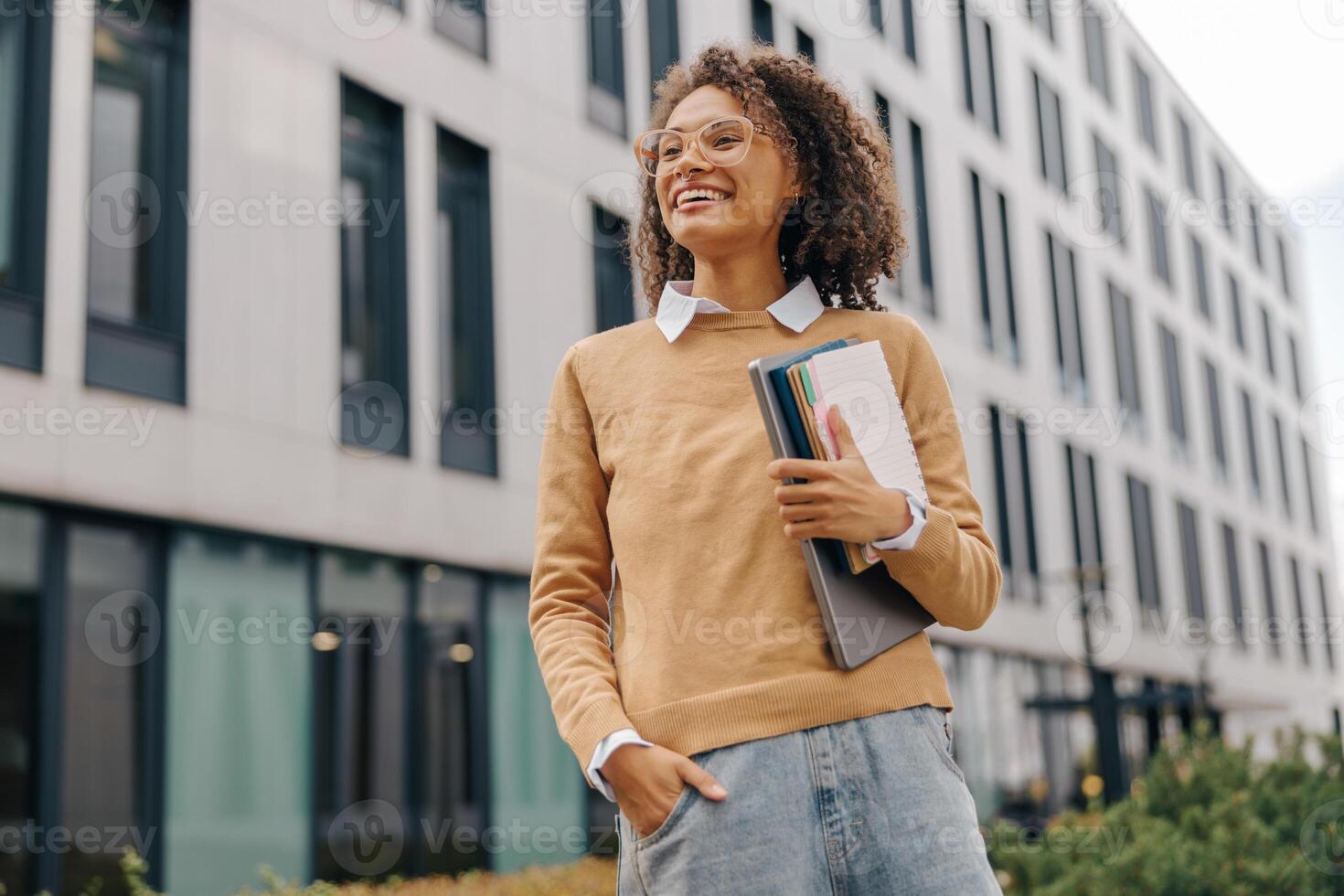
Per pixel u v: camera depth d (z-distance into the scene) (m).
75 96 7.43
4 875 6.73
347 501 8.66
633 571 1.61
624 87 11.22
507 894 8.12
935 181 15.49
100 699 7.29
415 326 9.32
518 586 9.88
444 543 9.26
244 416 8.09
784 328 1.69
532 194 10.28
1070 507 17.91
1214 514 23.91
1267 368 28.75
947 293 15.34
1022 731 15.74
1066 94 20.39
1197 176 26.22
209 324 7.96
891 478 1.53
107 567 7.42
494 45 10.25
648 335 1.75
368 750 8.69
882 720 1.51
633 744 1.49
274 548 8.31
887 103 14.75
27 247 7.19
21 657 6.97
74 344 7.24
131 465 7.43
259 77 8.46
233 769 7.88
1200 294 25.30
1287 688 26.75
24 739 6.93
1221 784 6.21
